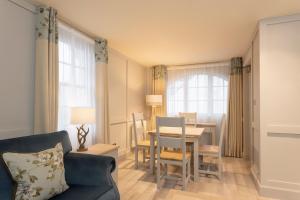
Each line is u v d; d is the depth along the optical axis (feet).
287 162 8.50
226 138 15.55
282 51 8.63
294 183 8.39
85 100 10.50
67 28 9.32
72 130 9.52
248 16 8.57
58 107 8.61
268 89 8.79
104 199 5.58
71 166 6.31
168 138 9.37
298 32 8.43
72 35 9.78
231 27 9.73
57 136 6.81
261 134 8.85
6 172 4.99
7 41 6.94
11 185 4.95
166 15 8.52
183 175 9.25
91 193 5.46
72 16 8.66
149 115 18.98
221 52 14.05
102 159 6.31
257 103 10.03
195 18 8.77
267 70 8.82
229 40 11.56
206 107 16.94
